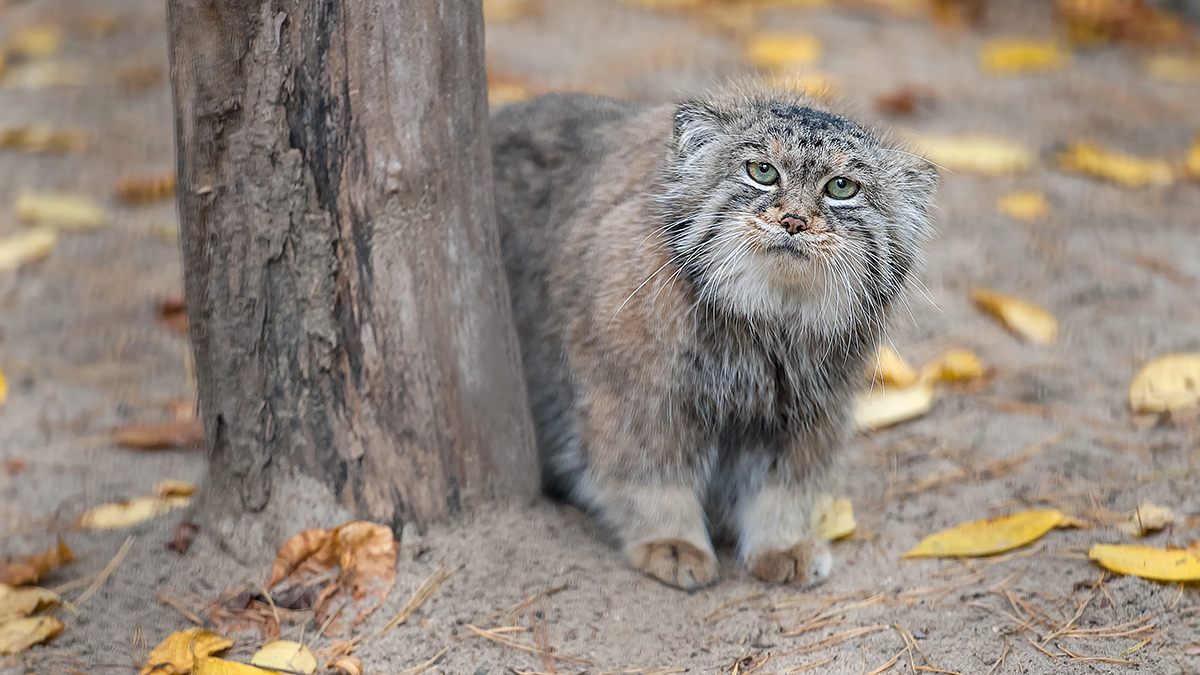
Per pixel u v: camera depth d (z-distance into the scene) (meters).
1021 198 9.62
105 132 10.88
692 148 5.31
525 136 6.40
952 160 10.04
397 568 5.23
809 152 5.18
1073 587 5.29
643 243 5.36
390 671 4.79
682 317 5.29
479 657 4.86
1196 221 9.40
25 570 5.25
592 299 5.55
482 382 5.38
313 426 5.26
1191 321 7.98
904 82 11.73
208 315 5.12
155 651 4.77
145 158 10.36
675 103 5.95
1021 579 5.38
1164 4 14.40
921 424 6.97
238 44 4.77
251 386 5.20
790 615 5.22
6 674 4.72
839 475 5.94
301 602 5.12
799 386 5.52
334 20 4.73
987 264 8.75
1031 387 7.30
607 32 12.82
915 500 6.16
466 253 5.20
